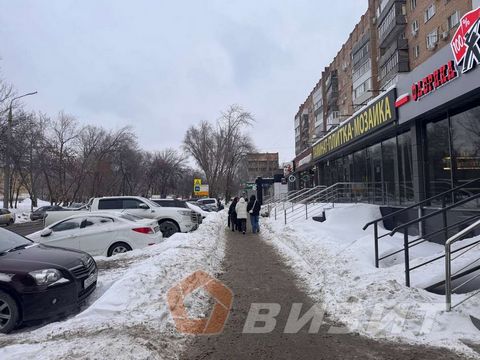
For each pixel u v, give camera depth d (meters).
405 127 13.73
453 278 6.08
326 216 15.39
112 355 3.85
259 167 89.19
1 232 7.43
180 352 4.45
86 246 10.95
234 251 11.96
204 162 55.12
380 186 16.53
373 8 39.22
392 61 34.28
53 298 5.82
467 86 9.38
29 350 4.02
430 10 29.81
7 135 26.64
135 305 5.61
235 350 4.54
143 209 15.51
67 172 50.12
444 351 4.29
